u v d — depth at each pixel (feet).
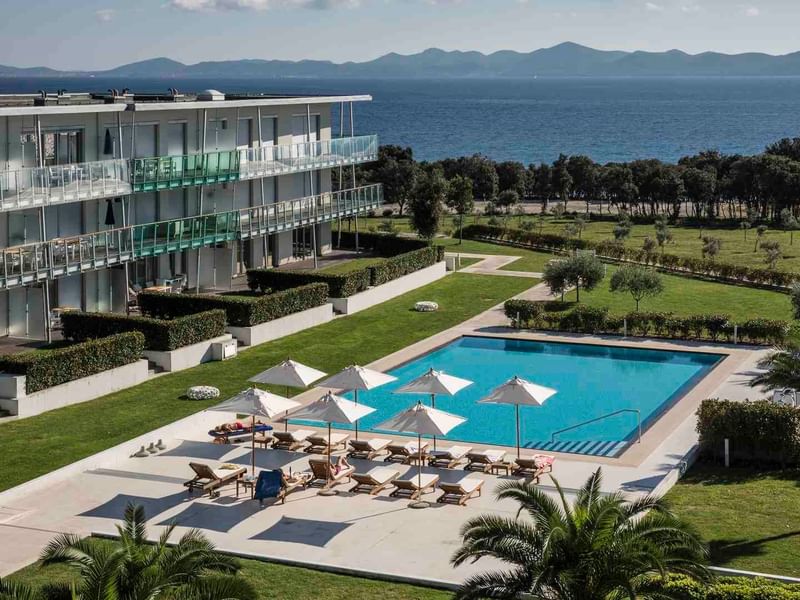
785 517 80.69
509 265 209.36
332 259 205.05
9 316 136.56
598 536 55.47
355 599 67.21
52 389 111.04
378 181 311.68
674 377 131.75
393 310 167.22
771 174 299.38
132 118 155.33
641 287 160.76
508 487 60.08
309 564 72.95
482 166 357.41
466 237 248.11
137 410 111.45
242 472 90.63
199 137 172.35
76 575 70.74
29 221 140.67
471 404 120.57
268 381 98.32
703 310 165.48
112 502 85.92
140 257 149.69
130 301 156.97
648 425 110.52
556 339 148.05
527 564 56.70
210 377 125.39
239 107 179.22
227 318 141.90
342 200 199.93
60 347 131.13
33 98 164.35
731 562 71.46
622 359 141.59
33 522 81.05
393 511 84.48
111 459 95.86
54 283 144.77
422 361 139.44
